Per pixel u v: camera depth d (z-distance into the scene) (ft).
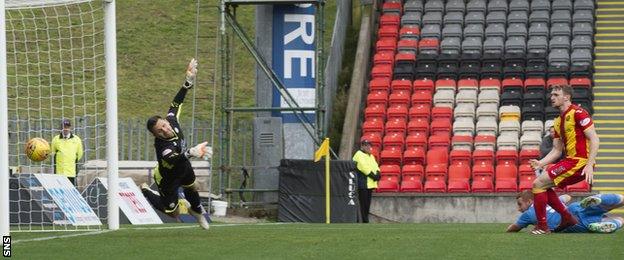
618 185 351.25
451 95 384.27
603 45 424.87
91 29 474.49
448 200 341.62
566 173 176.45
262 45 349.82
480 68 398.62
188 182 172.65
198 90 451.12
